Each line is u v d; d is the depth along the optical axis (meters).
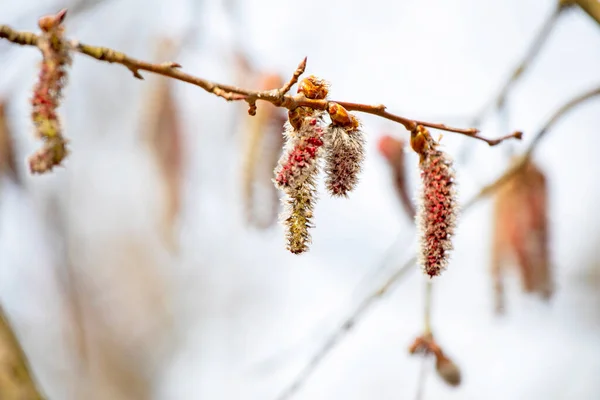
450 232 0.80
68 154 0.75
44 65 0.74
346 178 0.79
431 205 0.80
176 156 1.04
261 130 0.98
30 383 0.94
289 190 0.78
